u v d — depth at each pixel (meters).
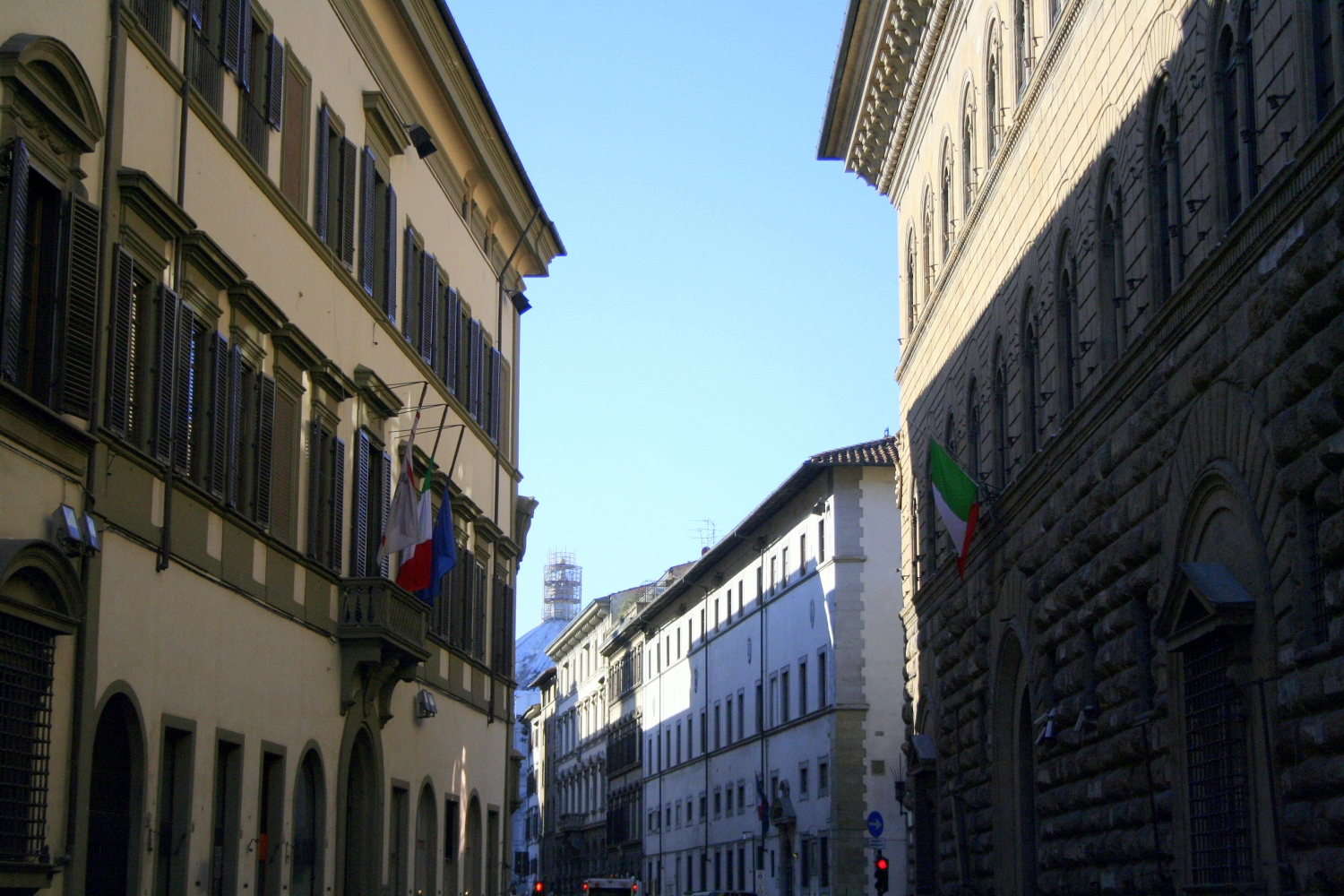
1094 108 24.75
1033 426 29.48
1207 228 19.78
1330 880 16.02
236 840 23.45
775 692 70.25
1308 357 16.22
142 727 20.11
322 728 27.84
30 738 16.97
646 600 101.12
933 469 32.88
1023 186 29.42
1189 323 20.00
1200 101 20.09
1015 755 31.03
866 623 61.44
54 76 17.56
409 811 33.66
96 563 18.78
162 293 20.78
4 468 16.59
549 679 138.50
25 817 16.84
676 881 87.12
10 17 16.84
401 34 32.75
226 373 23.20
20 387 17.14
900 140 42.72
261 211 24.81
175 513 21.45
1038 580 27.88
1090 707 24.52
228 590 23.38
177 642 21.41
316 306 27.66
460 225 39.31
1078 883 25.67
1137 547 22.16
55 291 17.59
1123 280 23.72
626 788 101.69
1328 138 15.61
